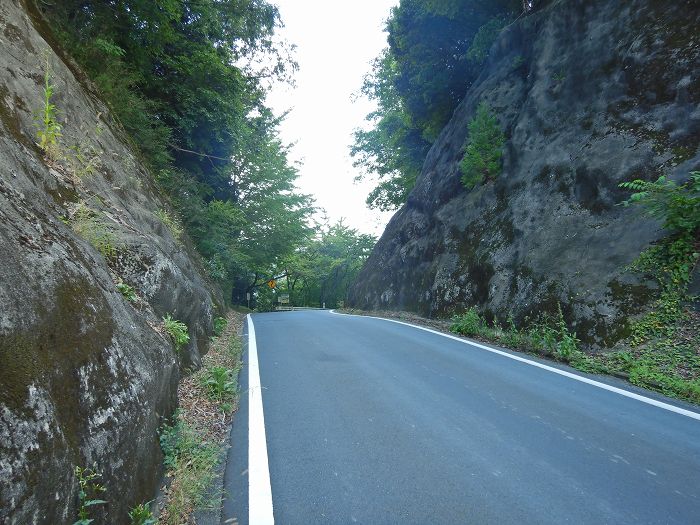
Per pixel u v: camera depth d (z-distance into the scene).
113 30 11.41
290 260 35.19
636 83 10.61
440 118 23.62
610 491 3.14
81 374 2.44
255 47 16.08
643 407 4.95
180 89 14.13
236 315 17.53
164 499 3.00
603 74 11.73
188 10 13.60
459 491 3.14
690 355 6.27
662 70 10.05
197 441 3.86
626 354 6.85
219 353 7.70
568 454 3.74
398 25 21.42
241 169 23.09
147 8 11.33
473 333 10.12
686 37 9.96
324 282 56.91
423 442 3.99
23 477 1.67
